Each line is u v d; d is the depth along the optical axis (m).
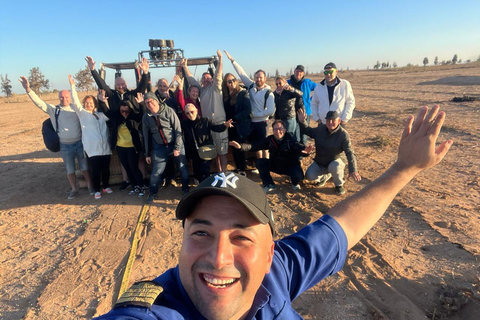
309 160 7.52
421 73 40.47
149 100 5.29
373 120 12.21
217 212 0.90
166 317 0.91
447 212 4.41
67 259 4.04
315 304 2.94
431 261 3.40
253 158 6.91
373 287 3.10
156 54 8.23
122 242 4.39
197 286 0.91
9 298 3.35
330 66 5.88
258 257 0.93
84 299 3.26
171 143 5.66
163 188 6.46
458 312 2.71
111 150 6.18
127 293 0.98
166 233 4.57
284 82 6.69
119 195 6.28
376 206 1.39
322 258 1.29
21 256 4.21
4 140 13.39
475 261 3.29
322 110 6.22
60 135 6.00
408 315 2.72
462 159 6.63
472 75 26.61
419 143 1.31
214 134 6.12
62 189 6.84
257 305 1.05
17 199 6.39
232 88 6.31
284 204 5.26
